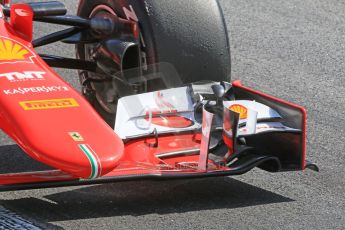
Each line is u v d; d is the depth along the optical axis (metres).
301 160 13.98
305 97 19.02
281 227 13.33
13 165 15.41
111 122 16.20
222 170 13.52
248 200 14.27
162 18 15.14
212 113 13.78
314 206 14.20
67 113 12.72
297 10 23.78
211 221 13.38
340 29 22.69
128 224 13.11
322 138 17.02
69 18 15.69
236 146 14.01
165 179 13.14
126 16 15.53
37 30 22.30
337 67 20.64
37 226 12.82
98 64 15.78
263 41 21.92
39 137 12.12
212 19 15.51
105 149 12.12
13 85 13.06
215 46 15.43
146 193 14.34
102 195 14.19
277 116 14.37
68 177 12.70
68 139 12.16
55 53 20.92
